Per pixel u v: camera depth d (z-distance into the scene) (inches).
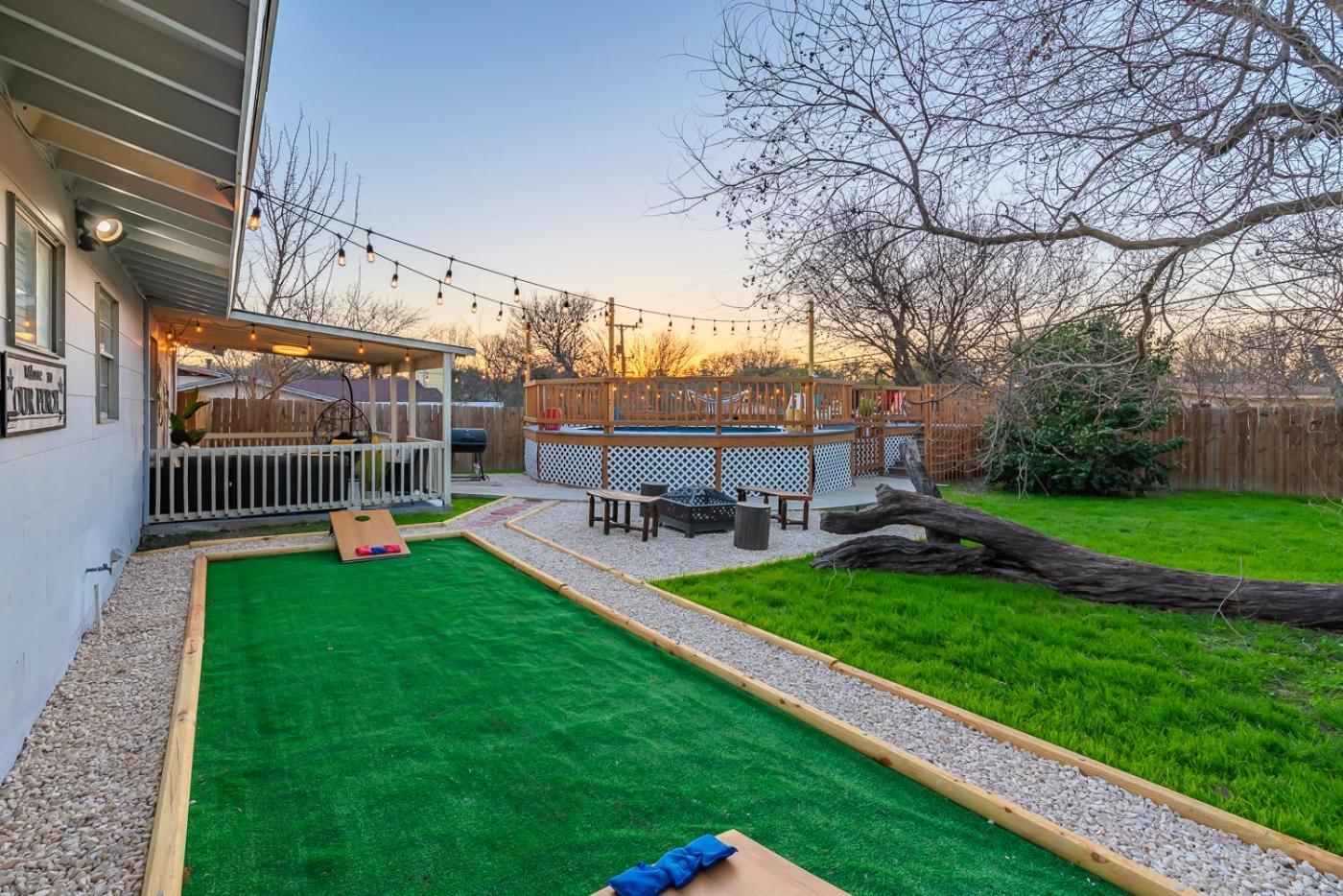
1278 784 105.8
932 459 583.2
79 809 94.2
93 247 157.8
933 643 171.3
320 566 243.1
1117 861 83.0
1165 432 517.0
